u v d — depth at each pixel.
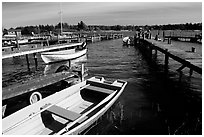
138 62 20.30
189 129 6.86
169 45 19.31
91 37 47.91
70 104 8.27
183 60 11.14
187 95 10.01
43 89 11.15
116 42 47.72
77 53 22.17
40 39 36.19
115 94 8.26
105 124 7.12
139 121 7.40
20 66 19.58
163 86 11.55
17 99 9.59
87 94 9.22
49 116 7.04
